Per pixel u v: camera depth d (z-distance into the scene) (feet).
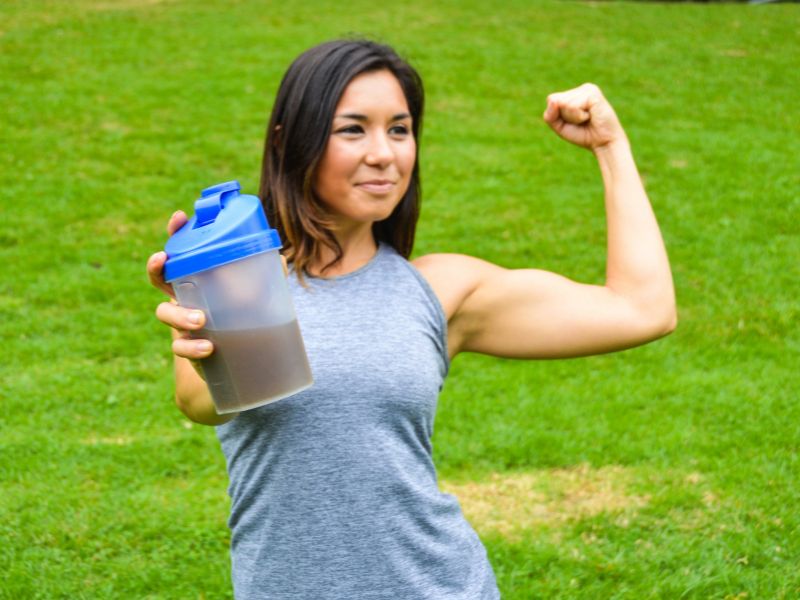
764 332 19.89
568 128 6.85
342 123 6.09
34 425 16.15
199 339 5.31
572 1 53.31
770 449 15.28
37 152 30.22
